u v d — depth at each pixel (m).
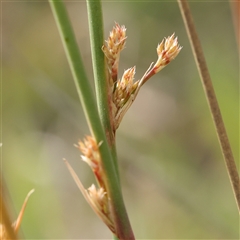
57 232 0.84
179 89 1.17
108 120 0.36
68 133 1.09
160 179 0.88
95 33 0.36
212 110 0.37
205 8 1.20
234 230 0.78
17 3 1.15
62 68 1.14
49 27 1.16
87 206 1.00
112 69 0.36
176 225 0.83
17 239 0.35
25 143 1.03
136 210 0.93
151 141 1.02
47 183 0.91
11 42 1.06
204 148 1.00
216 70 0.95
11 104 1.06
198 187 0.90
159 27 1.24
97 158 0.35
